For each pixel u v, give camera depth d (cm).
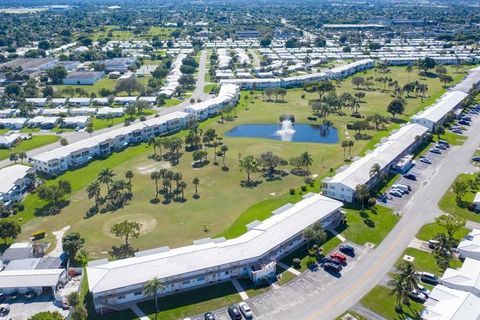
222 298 10431
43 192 14725
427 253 11988
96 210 14750
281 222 12619
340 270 11362
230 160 18850
